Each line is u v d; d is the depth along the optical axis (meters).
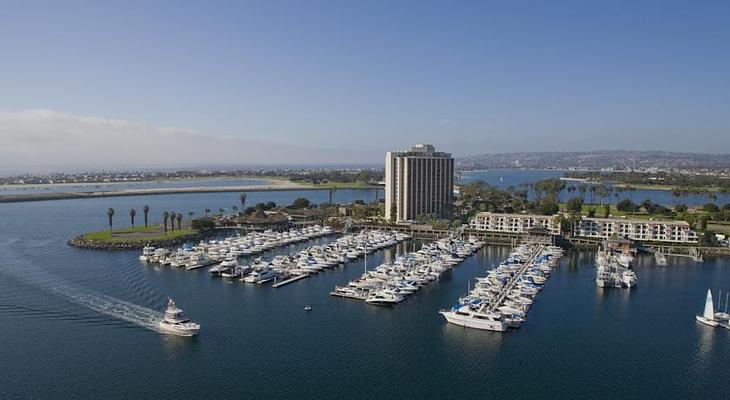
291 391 119.56
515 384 124.25
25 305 173.75
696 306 182.62
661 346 146.50
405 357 138.50
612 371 131.00
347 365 133.25
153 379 124.06
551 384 124.38
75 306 173.62
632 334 155.25
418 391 120.62
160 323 154.75
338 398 116.88
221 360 135.00
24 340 145.25
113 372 127.31
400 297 187.12
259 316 169.38
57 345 142.38
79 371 127.56
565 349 144.25
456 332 156.38
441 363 135.00
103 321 160.62
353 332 156.00
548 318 169.38
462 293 199.12
